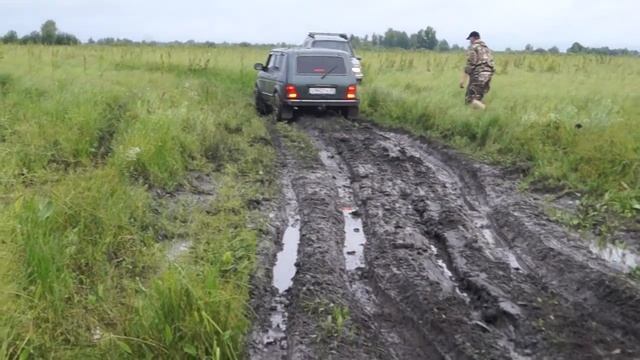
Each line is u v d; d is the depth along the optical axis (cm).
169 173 746
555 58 2403
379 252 552
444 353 396
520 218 629
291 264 543
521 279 501
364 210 681
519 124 961
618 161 748
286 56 1233
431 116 1136
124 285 450
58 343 367
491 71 1247
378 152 930
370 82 1714
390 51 3447
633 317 429
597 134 842
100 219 529
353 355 389
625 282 469
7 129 872
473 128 1006
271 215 653
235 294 432
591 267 502
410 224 625
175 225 598
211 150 877
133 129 849
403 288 480
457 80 1655
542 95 1280
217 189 729
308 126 1164
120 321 387
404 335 426
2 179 625
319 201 690
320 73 1205
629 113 1002
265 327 435
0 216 473
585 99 1202
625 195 672
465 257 536
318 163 869
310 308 444
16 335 352
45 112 945
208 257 511
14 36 3581
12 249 422
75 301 411
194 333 363
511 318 427
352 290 494
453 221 621
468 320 428
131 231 543
